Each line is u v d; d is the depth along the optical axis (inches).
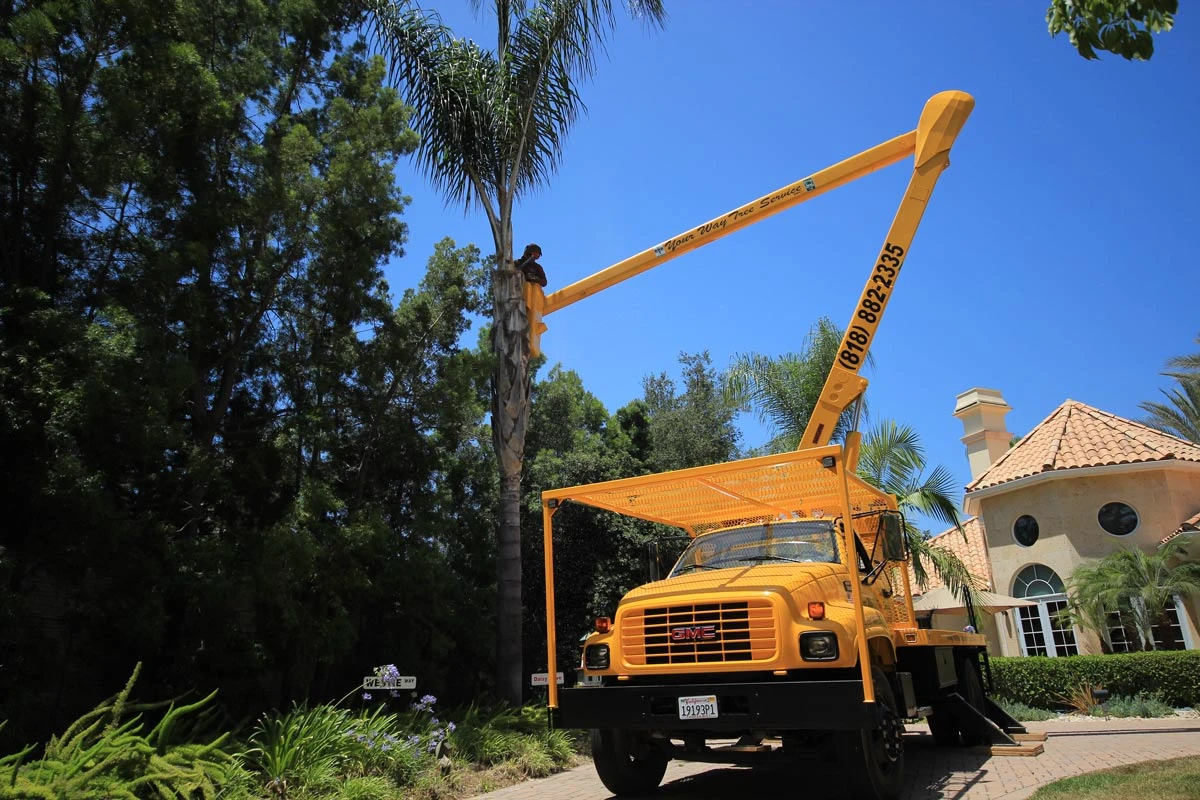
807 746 277.3
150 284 398.0
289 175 471.5
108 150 374.9
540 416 866.1
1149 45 165.3
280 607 411.8
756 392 668.7
